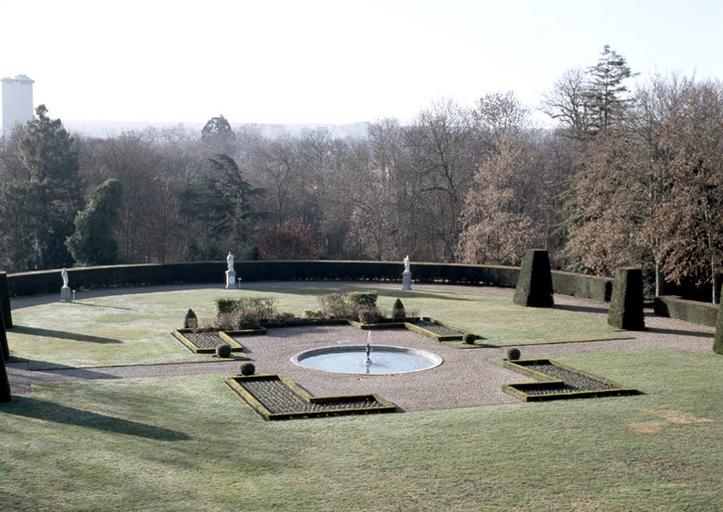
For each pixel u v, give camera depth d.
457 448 16.78
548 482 14.77
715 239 38.78
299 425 18.50
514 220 55.88
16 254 61.72
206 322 31.81
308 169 81.25
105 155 71.88
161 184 71.62
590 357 27.20
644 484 14.70
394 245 68.12
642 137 42.25
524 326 33.88
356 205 69.31
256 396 21.22
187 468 15.20
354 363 26.80
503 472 15.30
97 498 13.57
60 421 18.30
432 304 41.22
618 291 33.38
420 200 68.88
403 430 18.14
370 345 29.05
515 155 56.75
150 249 70.25
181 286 49.78
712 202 39.06
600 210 44.88
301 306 39.81
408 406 20.62
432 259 68.69
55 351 27.56
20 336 30.66
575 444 17.12
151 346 28.66
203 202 68.19
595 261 43.94
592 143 47.81
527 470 15.41
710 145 39.19
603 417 19.39
